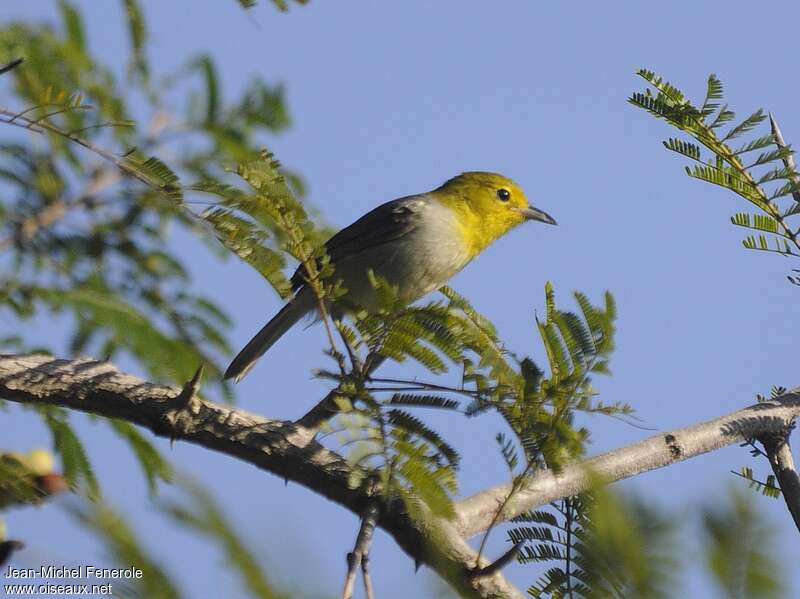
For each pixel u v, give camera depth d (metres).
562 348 6.96
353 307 7.70
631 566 2.35
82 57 6.66
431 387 7.37
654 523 2.39
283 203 7.43
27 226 7.30
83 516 2.35
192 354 6.46
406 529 7.24
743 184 9.08
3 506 5.56
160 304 7.13
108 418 8.06
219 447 8.06
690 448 9.74
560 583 5.18
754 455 10.04
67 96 6.66
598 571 2.43
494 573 6.47
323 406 8.20
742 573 2.28
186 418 8.01
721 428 9.97
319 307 7.89
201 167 7.20
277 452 8.09
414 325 7.42
